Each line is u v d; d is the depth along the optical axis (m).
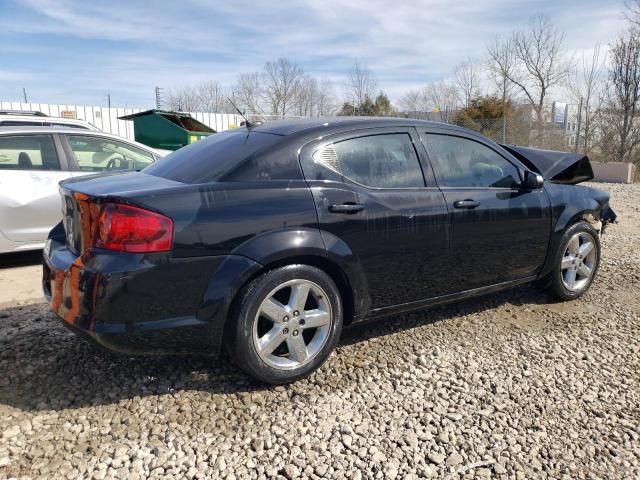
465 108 27.67
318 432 2.65
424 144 3.63
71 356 3.37
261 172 3.00
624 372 3.34
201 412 2.80
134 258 2.61
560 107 21.83
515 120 21.44
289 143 3.14
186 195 2.75
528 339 3.81
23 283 5.13
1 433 2.57
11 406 2.81
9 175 5.48
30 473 2.31
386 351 3.58
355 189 3.23
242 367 2.92
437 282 3.63
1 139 5.50
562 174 5.49
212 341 2.84
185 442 2.55
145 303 2.64
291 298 3.02
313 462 2.43
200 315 2.76
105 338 2.62
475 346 3.68
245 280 2.83
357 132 3.38
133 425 2.68
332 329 3.17
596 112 19.66
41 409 2.80
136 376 3.15
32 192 5.57
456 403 2.95
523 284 4.59
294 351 3.05
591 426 2.75
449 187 3.66
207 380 3.13
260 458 2.45
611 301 4.63
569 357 3.53
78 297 2.65
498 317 4.22
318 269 3.07
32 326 3.86
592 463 2.46
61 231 3.37
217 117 21.31
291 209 2.97
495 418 2.81
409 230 3.39
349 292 3.26
